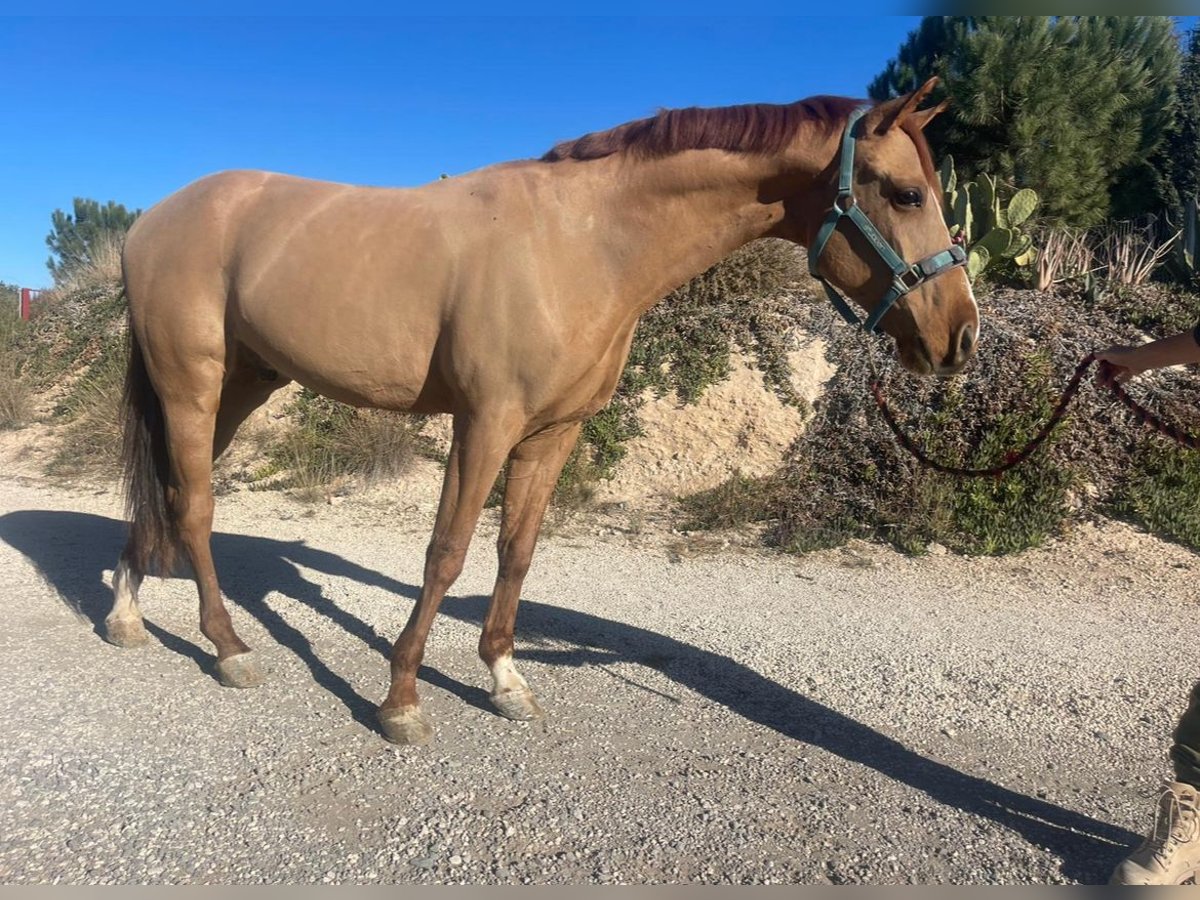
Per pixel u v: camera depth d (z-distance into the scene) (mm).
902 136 2441
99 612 3814
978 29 9500
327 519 6109
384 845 2191
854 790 2574
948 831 2369
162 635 3592
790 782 2607
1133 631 4191
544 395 2619
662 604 4441
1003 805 2525
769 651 3771
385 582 4602
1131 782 2691
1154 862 2107
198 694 3043
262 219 2957
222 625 3166
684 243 2652
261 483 6918
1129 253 8180
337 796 2422
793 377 7004
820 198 2543
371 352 2783
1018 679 3518
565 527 6055
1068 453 5984
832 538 5734
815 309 7539
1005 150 9664
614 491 6781
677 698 3223
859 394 6613
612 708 3111
